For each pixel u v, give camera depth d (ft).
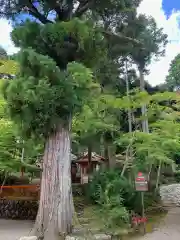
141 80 55.01
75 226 27.50
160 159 39.11
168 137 40.78
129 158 38.32
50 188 27.07
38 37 27.61
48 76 24.90
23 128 26.35
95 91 30.68
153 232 28.07
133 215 29.30
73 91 25.29
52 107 24.73
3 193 37.24
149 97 36.35
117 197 28.35
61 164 27.61
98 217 27.94
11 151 37.29
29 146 35.19
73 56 28.53
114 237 25.76
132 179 36.70
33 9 30.63
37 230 26.61
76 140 47.16
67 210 27.04
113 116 45.29
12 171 37.60
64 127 28.19
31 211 35.06
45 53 27.89
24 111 24.45
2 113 34.01
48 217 26.40
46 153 28.09
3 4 29.91
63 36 26.84
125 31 44.83
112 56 46.03
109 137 45.78
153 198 42.75
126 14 42.42
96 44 29.19
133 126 53.47
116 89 50.62
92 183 36.14
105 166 47.16
